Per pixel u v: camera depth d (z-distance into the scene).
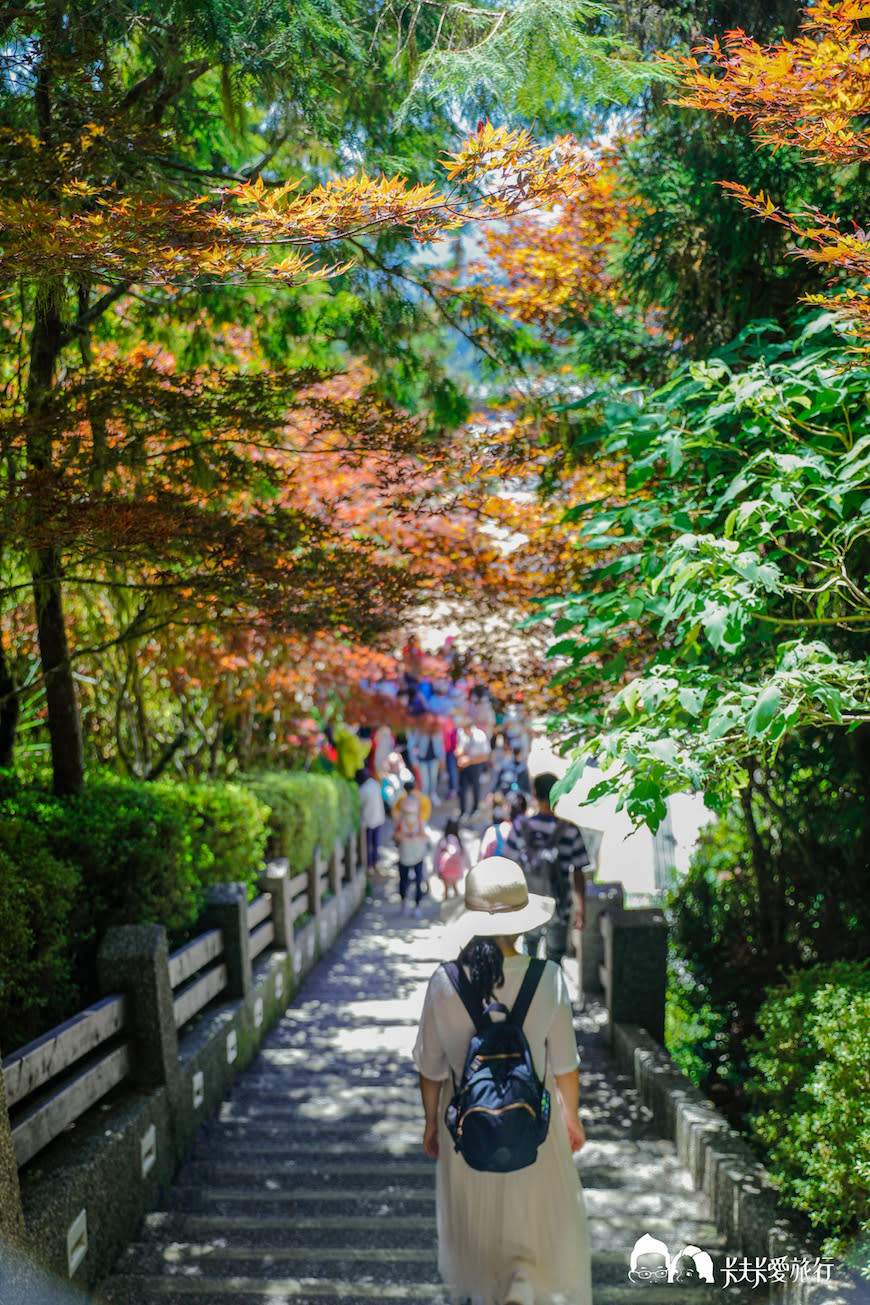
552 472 6.63
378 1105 6.80
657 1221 4.97
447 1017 3.62
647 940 7.62
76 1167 4.33
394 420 5.80
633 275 6.58
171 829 6.56
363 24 4.98
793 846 7.48
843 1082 3.99
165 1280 4.34
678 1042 7.76
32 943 4.78
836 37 2.96
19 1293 3.37
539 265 7.09
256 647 9.48
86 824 5.94
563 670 4.61
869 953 6.46
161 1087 5.43
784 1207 4.41
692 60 3.22
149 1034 5.42
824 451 3.82
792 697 3.23
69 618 9.51
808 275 5.84
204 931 7.41
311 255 3.73
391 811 15.83
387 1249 4.69
